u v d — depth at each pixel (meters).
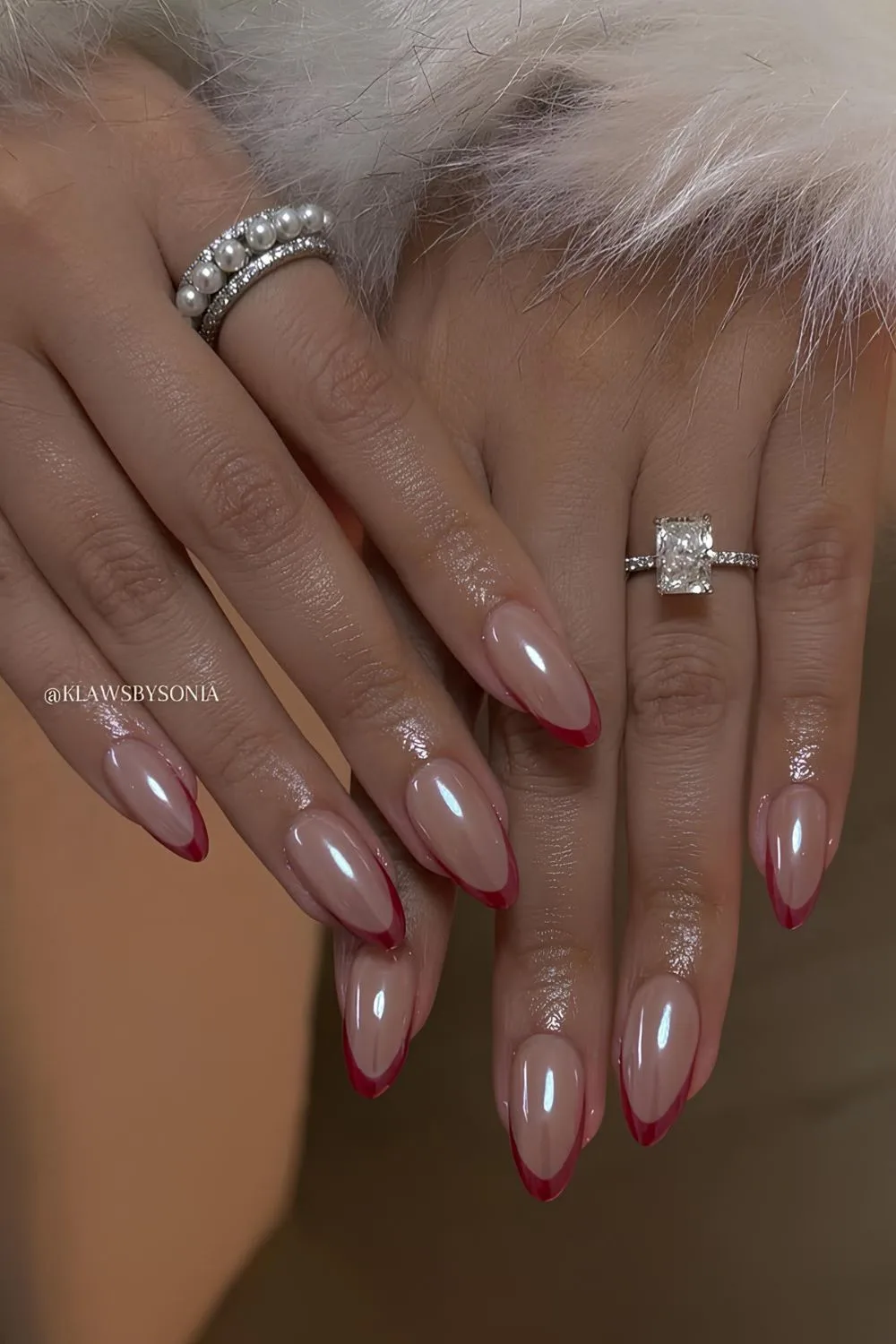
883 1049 0.65
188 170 0.46
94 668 0.46
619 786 0.54
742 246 0.47
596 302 0.49
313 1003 0.72
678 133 0.44
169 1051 0.72
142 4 0.46
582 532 0.49
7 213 0.43
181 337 0.44
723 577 0.50
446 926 0.48
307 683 0.44
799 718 0.49
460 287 0.51
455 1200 0.68
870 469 0.50
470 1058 0.68
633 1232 0.66
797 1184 0.64
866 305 0.47
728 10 0.43
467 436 0.51
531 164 0.46
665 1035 0.46
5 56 0.43
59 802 0.74
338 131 0.47
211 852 0.73
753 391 0.49
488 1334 0.67
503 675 0.44
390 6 0.45
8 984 0.73
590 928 0.48
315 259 0.46
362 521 0.46
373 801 0.45
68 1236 0.73
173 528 0.44
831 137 0.43
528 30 0.43
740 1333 0.64
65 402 0.44
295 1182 0.71
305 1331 0.70
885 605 0.64
